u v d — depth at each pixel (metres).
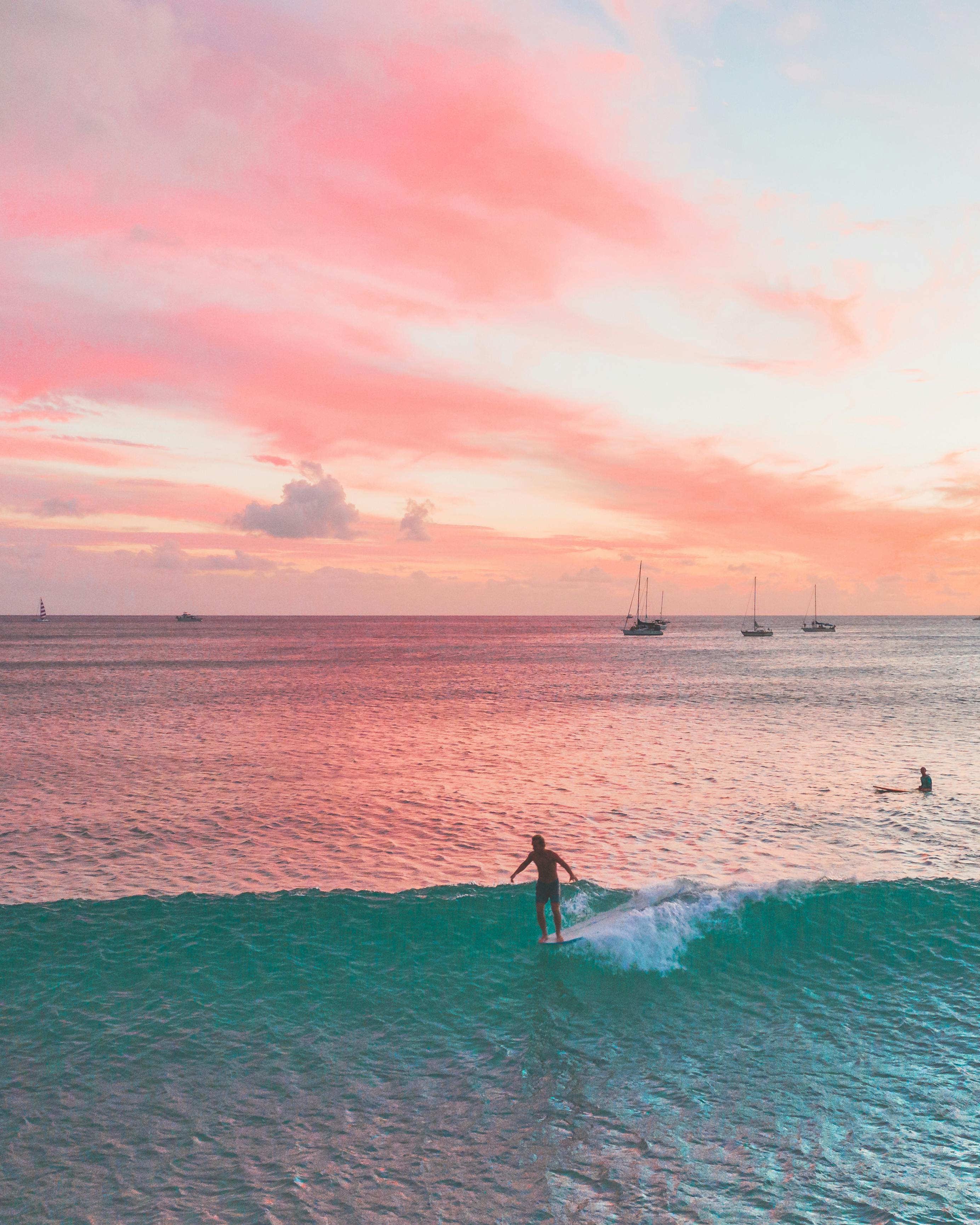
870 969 11.77
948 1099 8.72
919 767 32.09
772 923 12.84
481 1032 10.14
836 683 74.81
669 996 11.07
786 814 24.08
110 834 21.91
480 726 45.12
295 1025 10.24
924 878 17.73
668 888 13.99
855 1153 7.84
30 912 13.10
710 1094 8.82
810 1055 9.64
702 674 86.69
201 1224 6.90
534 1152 7.86
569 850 20.19
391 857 19.70
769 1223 6.91
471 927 12.88
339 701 59.12
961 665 102.88
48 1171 7.54
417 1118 8.39
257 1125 8.27
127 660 112.81
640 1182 7.44
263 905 13.49
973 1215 7.01
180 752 36.06
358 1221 6.95
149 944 12.20
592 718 48.50
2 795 27.06
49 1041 9.73
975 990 11.18
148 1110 8.48
